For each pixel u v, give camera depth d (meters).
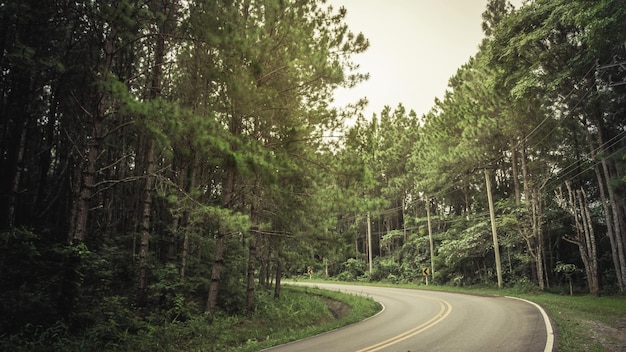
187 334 10.56
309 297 24.64
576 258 28.00
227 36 10.04
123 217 20.41
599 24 13.17
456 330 10.57
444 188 36.47
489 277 29.47
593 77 20.02
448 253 31.73
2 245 8.86
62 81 13.53
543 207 28.70
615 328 10.30
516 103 23.45
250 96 10.52
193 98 13.90
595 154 22.66
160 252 18.67
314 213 14.04
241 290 16.22
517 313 13.44
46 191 16.55
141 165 19.30
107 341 8.80
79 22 11.40
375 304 19.97
